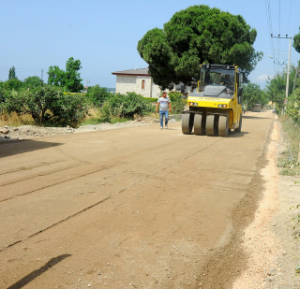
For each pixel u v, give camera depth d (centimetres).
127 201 553
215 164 866
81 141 1160
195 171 778
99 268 347
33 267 342
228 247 413
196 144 1201
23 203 523
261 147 1205
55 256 366
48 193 577
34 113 1595
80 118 1725
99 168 763
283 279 349
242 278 351
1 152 915
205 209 537
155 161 862
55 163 800
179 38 3525
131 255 377
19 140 1136
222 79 1568
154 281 330
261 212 549
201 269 359
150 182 670
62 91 1605
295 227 468
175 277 340
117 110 2208
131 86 5784
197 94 1500
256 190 669
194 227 464
